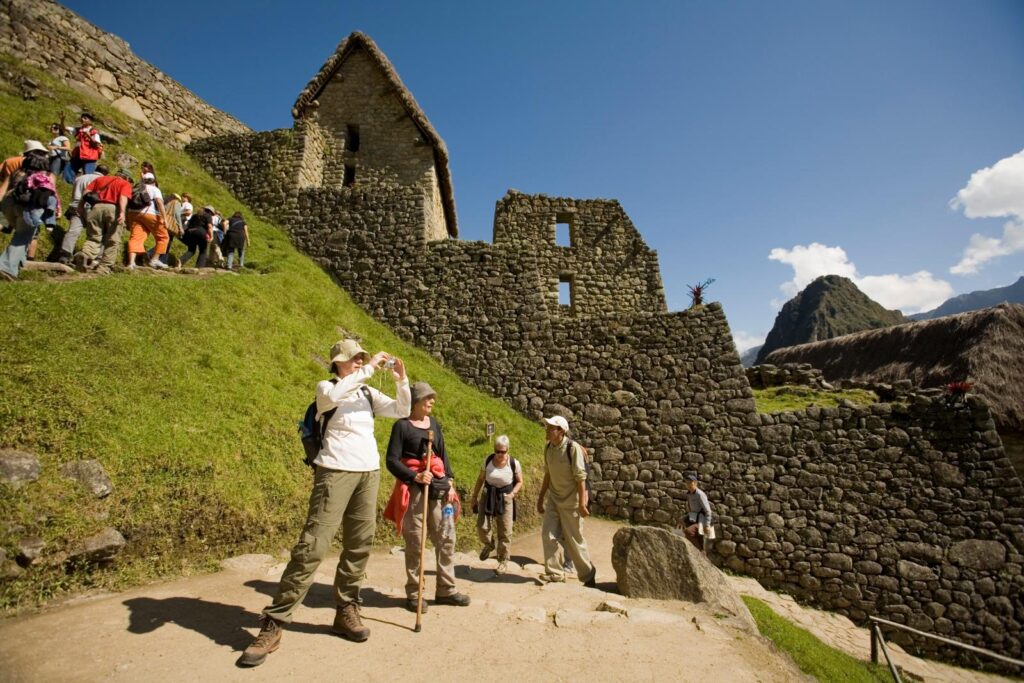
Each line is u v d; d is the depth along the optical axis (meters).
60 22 14.20
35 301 6.09
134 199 8.94
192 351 7.29
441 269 14.42
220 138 16.97
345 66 18.67
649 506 11.55
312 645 3.47
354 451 3.70
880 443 11.18
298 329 10.23
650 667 3.72
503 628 4.20
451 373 13.28
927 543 10.45
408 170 17.52
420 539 4.34
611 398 12.60
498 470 7.07
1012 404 13.28
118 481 4.90
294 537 6.00
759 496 11.27
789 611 9.54
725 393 12.12
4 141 9.66
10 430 4.63
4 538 3.93
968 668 9.54
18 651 3.12
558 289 19.36
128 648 3.21
